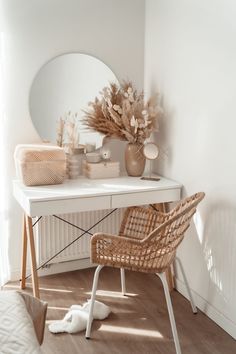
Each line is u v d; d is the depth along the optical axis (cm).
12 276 353
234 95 261
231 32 259
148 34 355
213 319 296
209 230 294
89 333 274
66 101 345
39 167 308
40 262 352
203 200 299
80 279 357
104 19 347
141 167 342
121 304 317
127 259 261
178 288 337
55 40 335
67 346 266
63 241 356
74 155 343
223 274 283
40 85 336
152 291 336
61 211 290
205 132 291
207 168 292
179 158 324
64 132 346
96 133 354
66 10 335
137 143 339
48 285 346
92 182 325
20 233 350
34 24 328
